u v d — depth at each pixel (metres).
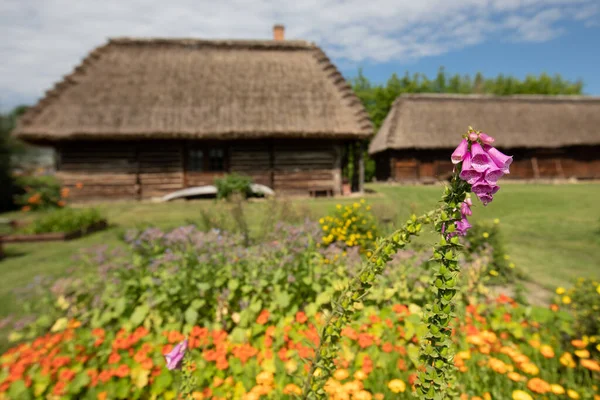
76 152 15.16
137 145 15.43
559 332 3.35
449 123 23.31
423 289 3.90
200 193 14.76
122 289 3.89
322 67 17.11
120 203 14.60
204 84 15.89
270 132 14.38
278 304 3.71
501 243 5.44
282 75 16.64
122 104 14.70
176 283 3.74
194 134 14.16
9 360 3.10
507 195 13.83
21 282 5.59
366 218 5.77
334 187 15.89
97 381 2.76
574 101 25.80
